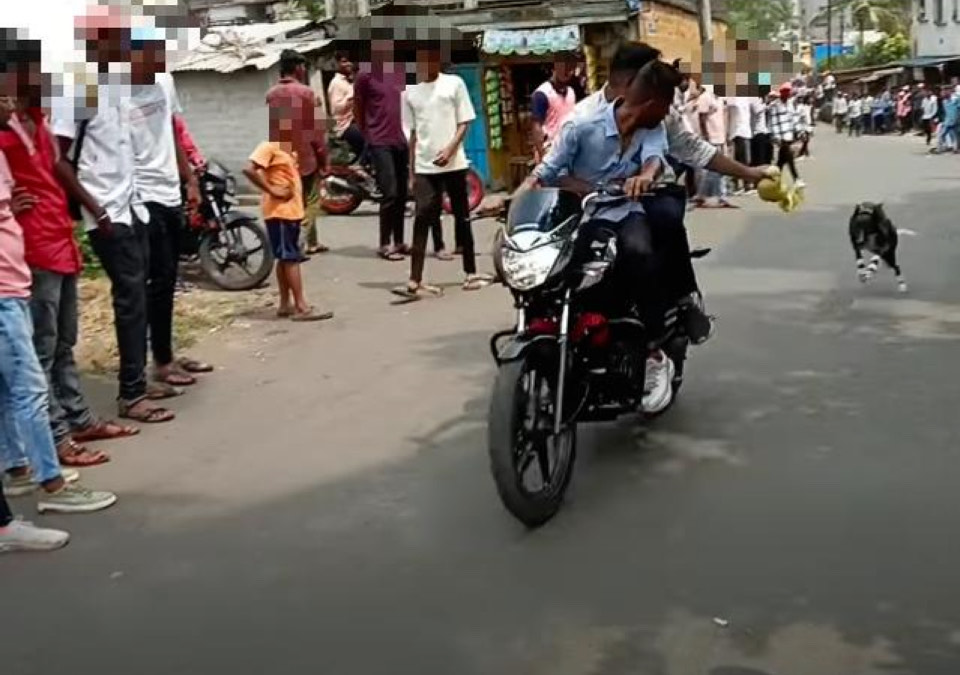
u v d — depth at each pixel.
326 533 4.96
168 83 6.71
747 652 3.84
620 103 5.43
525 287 4.96
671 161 5.81
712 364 7.30
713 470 5.50
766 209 14.95
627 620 4.09
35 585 4.57
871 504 5.02
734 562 4.51
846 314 8.59
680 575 4.42
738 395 6.64
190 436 6.31
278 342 8.30
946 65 47.88
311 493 5.42
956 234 12.52
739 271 10.48
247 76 17.42
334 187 15.13
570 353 5.07
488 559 4.64
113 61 6.01
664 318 5.64
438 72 9.42
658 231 5.46
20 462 5.54
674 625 4.04
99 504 5.30
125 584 4.55
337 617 4.20
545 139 11.27
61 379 6.05
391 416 6.53
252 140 17.55
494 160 17.97
